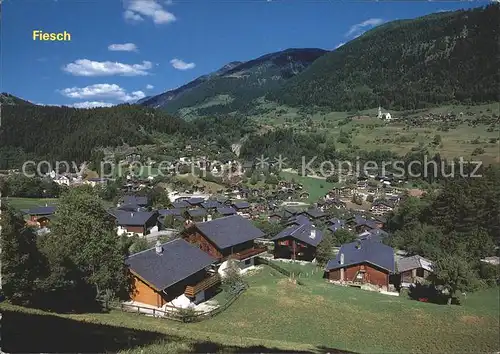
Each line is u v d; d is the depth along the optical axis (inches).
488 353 1061.8
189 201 4259.4
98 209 1384.1
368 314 1331.2
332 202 4574.3
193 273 1346.0
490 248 2198.6
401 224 3134.8
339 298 1480.1
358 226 3363.7
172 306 1184.8
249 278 1695.4
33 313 877.2
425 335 1181.7
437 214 2640.3
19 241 958.4
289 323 1189.1
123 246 1441.9
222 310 1254.3
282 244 2263.8
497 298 1701.5
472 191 2516.0
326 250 2137.1
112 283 1213.1
